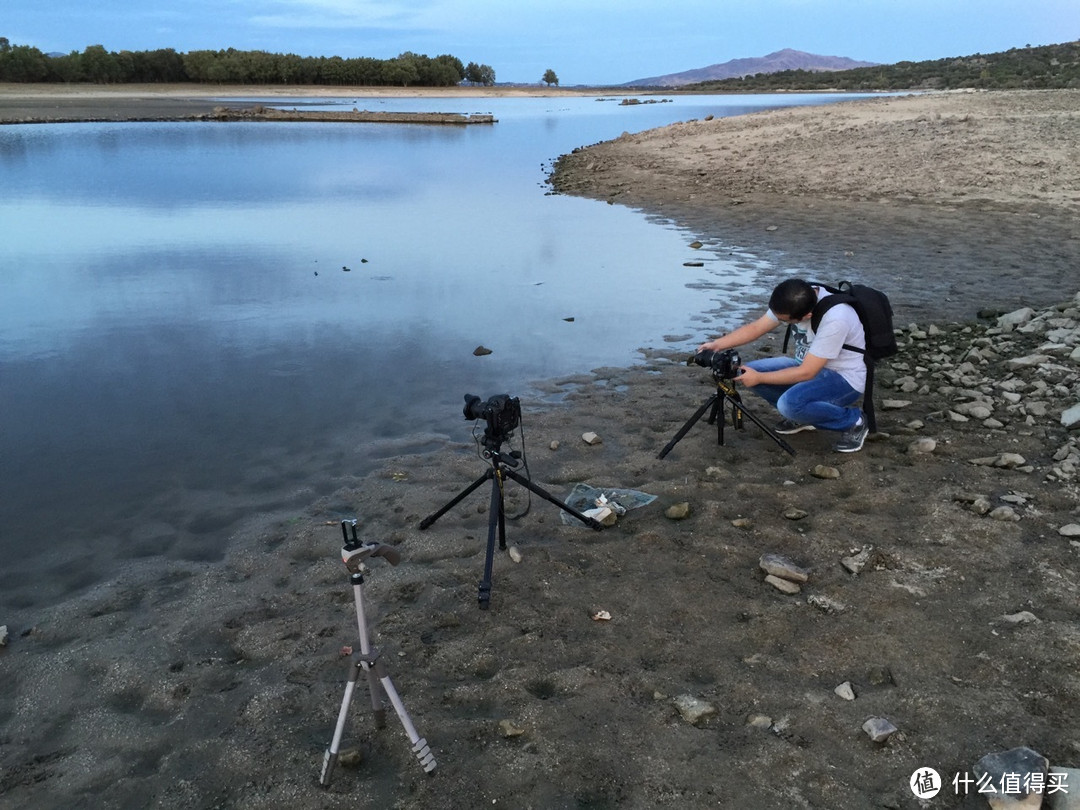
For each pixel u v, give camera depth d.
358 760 2.87
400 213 16.48
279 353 7.83
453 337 8.35
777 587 3.88
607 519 4.55
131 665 3.44
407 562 4.23
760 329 5.56
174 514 4.78
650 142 28.52
